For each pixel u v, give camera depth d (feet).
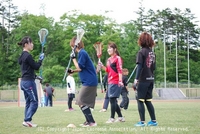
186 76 264.72
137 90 29.07
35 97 30.27
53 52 221.46
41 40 34.45
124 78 49.85
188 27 304.91
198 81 261.44
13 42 232.32
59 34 221.05
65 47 217.56
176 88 193.36
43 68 202.80
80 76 29.91
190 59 282.97
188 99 151.43
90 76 29.66
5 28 268.21
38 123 32.32
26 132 25.95
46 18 223.92
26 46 31.04
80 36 29.96
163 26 306.14
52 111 50.26
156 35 306.14
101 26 225.15
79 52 29.73
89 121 29.71
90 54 220.43
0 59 218.59
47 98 83.82
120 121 33.32
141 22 297.33
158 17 305.12
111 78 32.83
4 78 220.02
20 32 220.02
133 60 237.66
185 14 313.12
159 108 56.39
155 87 201.57
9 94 163.94
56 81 201.26
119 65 32.55
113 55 33.27
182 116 38.32
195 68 268.62
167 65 253.24
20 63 30.73
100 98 147.74
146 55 28.96
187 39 291.58
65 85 185.78
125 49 238.48
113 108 32.89
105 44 212.84
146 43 29.30
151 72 29.22
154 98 159.02
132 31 251.19
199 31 305.12
